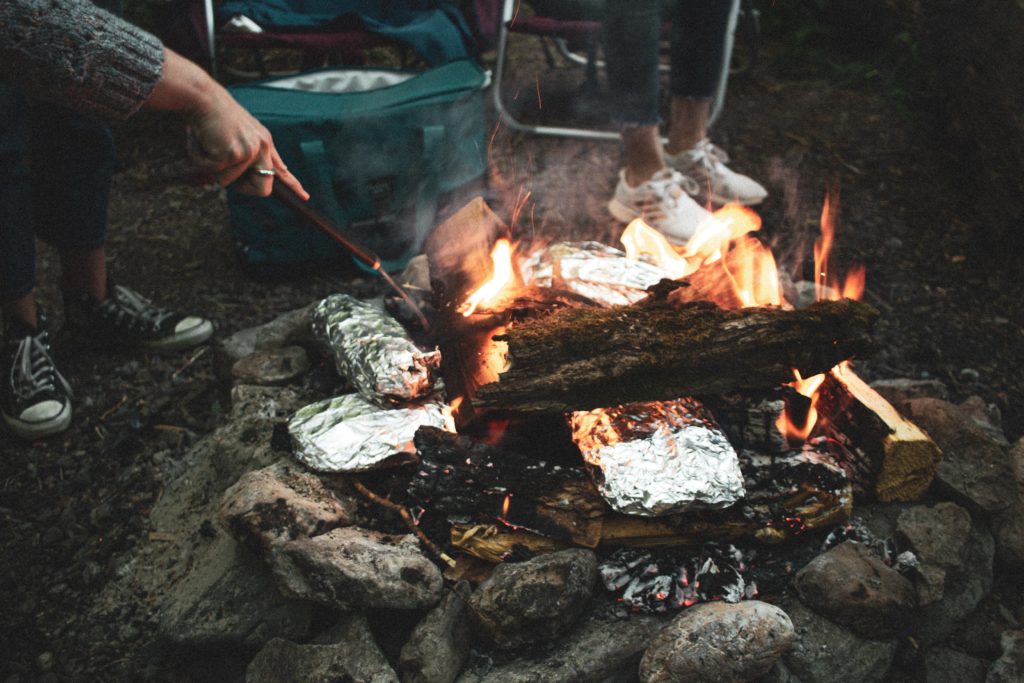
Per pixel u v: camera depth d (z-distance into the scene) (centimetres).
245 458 183
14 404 212
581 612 150
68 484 202
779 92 399
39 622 171
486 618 146
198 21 294
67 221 226
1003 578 176
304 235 273
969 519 167
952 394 226
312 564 146
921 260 282
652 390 156
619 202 288
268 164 142
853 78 400
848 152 348
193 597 162
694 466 150
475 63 285
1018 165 270
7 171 195
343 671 144
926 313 258
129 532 188
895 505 173
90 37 118
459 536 155
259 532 151
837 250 287
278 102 259
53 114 209
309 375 204
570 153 351
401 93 263
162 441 214
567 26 334
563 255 203
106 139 221
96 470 206
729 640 137
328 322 192
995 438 188
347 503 165
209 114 131
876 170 335
